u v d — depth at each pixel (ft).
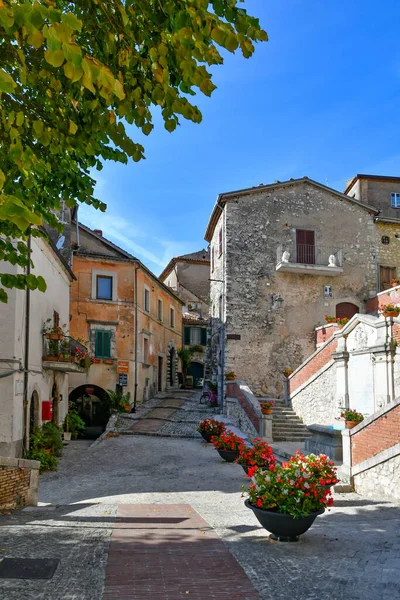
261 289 73.46
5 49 15.03
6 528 23.80
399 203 84.28
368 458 33.73
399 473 30.32
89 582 15.94
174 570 17.20
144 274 88.79
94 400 81.56
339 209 77.82
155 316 98.12
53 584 15.71
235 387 67.00
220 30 12.53
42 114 18.26
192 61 13.21
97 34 15.99
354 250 77.36
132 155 17.01
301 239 75.72
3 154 17.22
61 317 61.93
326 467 24.31
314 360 60.34
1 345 40.34
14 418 40.52
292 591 15.26
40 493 37.22
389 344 45.93
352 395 52.13
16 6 9.71
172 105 14.62
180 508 29.99
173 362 118.01
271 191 76.13
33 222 9.98
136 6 13.88
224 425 60.34
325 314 74.74
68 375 70.44
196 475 42.32
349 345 53.67
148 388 91.20
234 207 74.79
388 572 16.94
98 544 20.71
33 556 18.66
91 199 23.70
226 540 21.52
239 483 38.93
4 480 30.09
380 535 22.15
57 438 49.29
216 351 83.25
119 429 64.13
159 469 45.14
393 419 31.24
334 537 21.85
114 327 80.48
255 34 13.52
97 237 83.56
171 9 12.84
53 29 9.89
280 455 48.21
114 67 15.62
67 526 24.52
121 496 35.14
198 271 137.18
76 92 16.88
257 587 15.60
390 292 69.46
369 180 84.23
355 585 15.75
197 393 105.81
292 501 20.59
